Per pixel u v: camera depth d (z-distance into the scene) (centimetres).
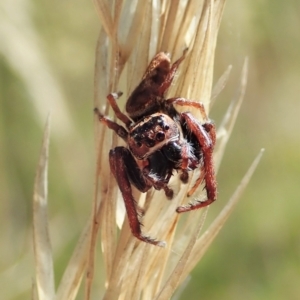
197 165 9
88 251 9
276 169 14
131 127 9
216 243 14
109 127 9
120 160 9
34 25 12
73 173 12
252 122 15
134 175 9
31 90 11
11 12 11
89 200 12
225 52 13
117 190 9
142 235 9
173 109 9
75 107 13
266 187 14
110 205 9
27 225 13
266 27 13
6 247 12
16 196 13
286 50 14
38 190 9
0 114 12
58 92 11
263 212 14
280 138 15
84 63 13
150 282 9
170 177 9
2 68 12
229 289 13
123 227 9
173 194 9
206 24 9
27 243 12
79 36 13
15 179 13
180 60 9
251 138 15
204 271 14
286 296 13
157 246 9
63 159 12
